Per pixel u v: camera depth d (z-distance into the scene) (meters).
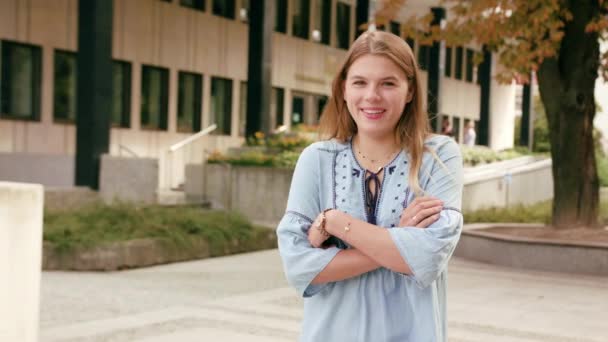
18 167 21.11
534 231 14.25
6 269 3.31
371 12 32.25
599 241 13.06
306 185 2.65
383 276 2.51
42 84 22.14
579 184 14.14
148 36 25.61
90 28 17.66
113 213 12.84
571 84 14.05
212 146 28.56
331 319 2.53
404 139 2.61
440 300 2.56
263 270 11.61
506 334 7.33
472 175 26.53
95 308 8.19
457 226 2.46
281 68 31.78
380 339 2.49
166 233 12.41
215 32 28.47
